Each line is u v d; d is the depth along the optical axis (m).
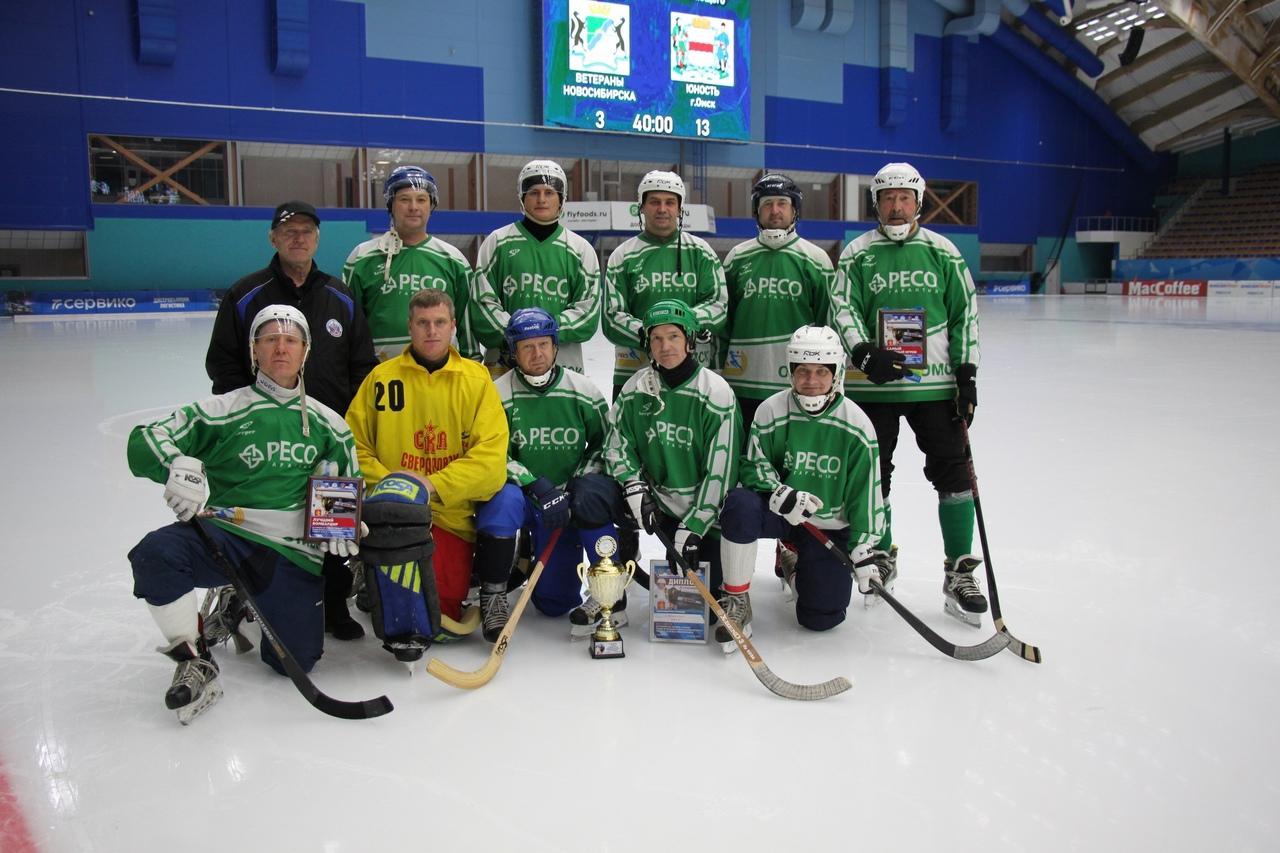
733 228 29.50
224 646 3.16
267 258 24.34
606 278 4.40
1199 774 2.27
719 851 1.96
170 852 1.98
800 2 28.94
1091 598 3.49
